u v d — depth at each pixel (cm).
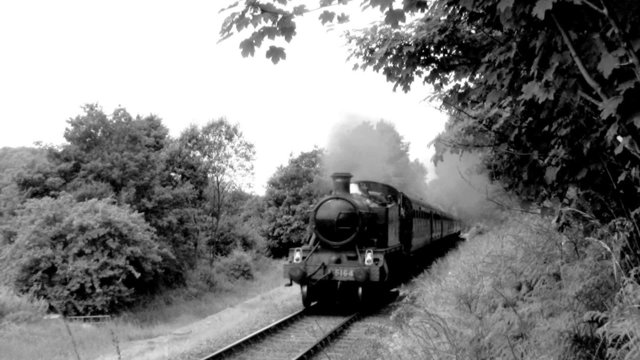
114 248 1642
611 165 382
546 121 423
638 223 382
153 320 1720
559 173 402
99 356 1017
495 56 377
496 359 432
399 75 476
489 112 452
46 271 1617
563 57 311
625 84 282
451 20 431
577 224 477
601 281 410
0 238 1794
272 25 345
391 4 339
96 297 1619
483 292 618
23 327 1209
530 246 557
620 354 342
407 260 1512
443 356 493
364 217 1195
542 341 405
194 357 818
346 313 1135
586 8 296
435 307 744
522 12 317
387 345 679
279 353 784
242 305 1551
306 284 1173
